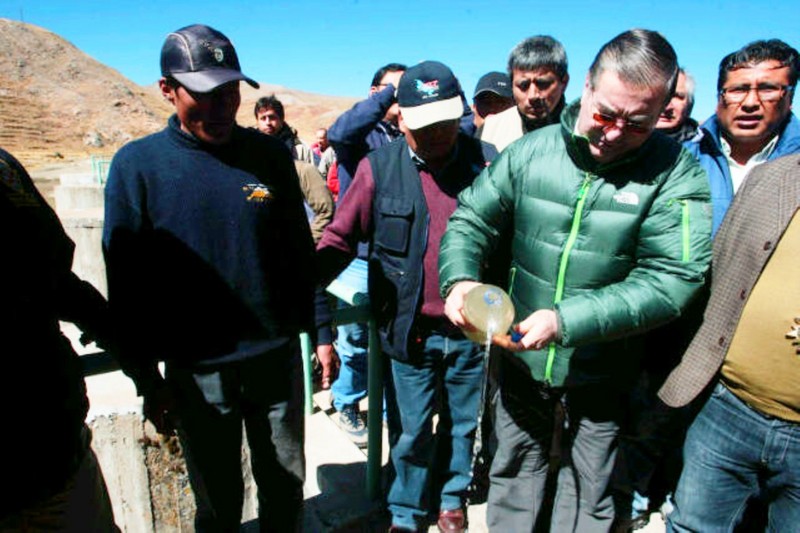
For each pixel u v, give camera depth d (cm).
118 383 285
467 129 392
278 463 215
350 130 320
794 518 194
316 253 217
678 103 275
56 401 162
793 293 177
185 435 204
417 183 223
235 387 201
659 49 153
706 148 270
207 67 170
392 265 228
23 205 153
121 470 247
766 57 234
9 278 150
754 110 239
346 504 265
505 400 219
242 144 190
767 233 180
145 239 181
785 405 182
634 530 269
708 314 196
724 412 196
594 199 180
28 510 160
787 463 187
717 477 202
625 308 172
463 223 203
